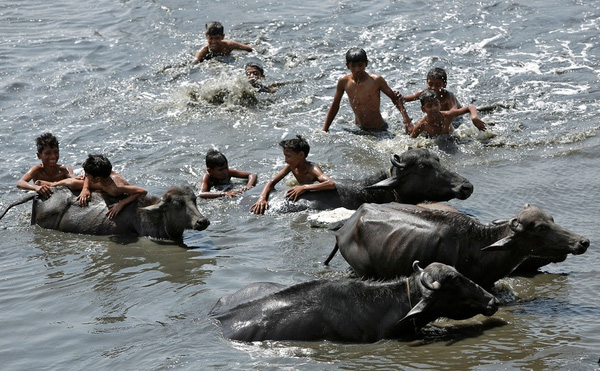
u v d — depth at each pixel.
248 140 57.88
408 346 30.33
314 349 30.00
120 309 34.50
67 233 44.94
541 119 57.94
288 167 48.00
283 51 75.88
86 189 46.22
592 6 81.25
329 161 53.28
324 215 43.88
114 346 31.08
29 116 63.66
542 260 37.00
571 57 68.94
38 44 81.44
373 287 31.33
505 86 63.97
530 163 51.31
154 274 38.28
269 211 46.06
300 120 61.44
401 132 58.16
